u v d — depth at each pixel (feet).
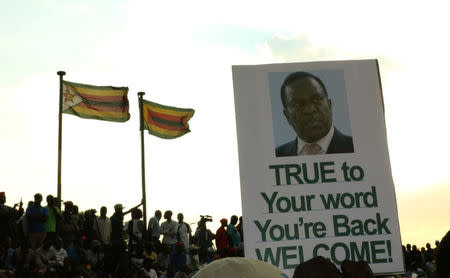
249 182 23.31
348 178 23.47
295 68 24.25
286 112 23.90
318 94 24.04
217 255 66.69
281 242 22.84
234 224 68.18
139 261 67.00
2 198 62.18
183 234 75.61
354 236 23.03
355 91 24.14
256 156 23.52
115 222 65.57
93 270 62.39
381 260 22.90
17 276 56.34
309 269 7.30
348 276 7.45
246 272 6.86
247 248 22.75
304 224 23.00
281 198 23.18
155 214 76.38
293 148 23.67
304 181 23.34
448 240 5.97
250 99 23.91
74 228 63.82
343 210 23.18
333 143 23.68
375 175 23.56
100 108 87.66
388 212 23.24
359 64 24.35
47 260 58.75
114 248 64.75
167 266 72.02
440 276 6.01
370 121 23.97
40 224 61.16
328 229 22.97
